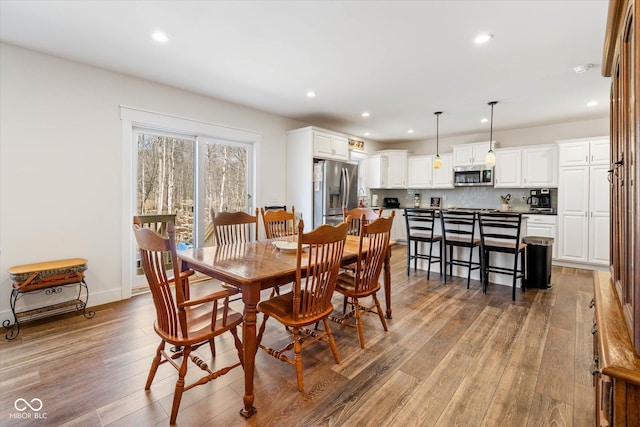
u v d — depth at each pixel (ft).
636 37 2.40
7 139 8.44
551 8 6.72
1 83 8.32
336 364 6.75
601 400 2.92
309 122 17.19
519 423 5.02
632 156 2.74
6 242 8.49
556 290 11.95
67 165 9.43
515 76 10.54
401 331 8.37
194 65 9.75
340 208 16.46
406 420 5.10
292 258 6.86
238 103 13.70
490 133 18.86
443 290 11.93
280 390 5.86
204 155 13.16
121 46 8.51
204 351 7.25
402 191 24.23
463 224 13.15
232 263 6.36
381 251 7.92
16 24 7.40
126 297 10.73
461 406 5.44
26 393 5.65
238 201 14.48
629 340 2.84
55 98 9.16
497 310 9.87
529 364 6.73
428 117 16.06
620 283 3.81
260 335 6.77
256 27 7.54
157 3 6.59
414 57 9.14
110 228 10.34
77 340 7.67
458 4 6.60
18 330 7.98
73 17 7.11
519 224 11.08
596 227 15.07
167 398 5.60
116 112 10.34
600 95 12.48
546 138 17.85
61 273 8.58
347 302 9.96
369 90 11.94
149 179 11.72
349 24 7.39
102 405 5.37
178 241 12.59
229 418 5.12
